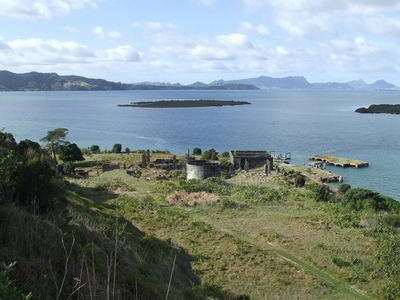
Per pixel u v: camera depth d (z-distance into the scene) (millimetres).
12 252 10719
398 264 21281
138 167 59875
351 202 37188
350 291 19953
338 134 121875
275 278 20984
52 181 21250
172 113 193875
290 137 115625
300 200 38875
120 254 15727
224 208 33812
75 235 14930
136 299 11766
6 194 16859
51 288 10023
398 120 163625
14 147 41312
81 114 186125
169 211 31859
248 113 197625
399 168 72875
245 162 62250
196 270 21547
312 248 24750
